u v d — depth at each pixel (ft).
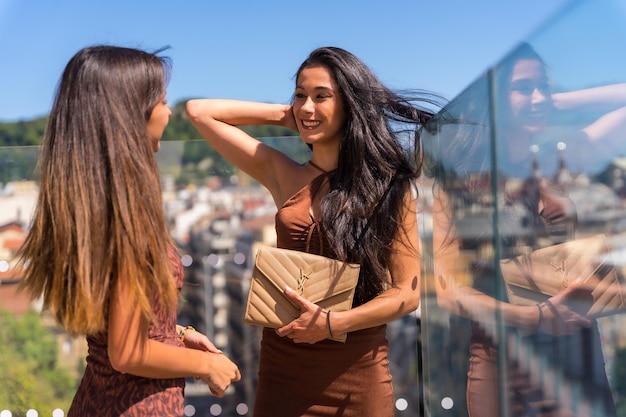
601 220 3.95
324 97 7.00
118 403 4.94
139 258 4.63
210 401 11.59
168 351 4.97
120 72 4.86
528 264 5.08
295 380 7.02
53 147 4.79
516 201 5.28
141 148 4.82
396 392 11.23
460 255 7.11
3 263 11.06
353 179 6.91
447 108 7.48
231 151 7.78
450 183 7.48
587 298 4.14
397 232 6.95
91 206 4.63
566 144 4.33
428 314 9.02
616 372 3.86
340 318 6.45
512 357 5.59
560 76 4.35
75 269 4.62
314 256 6.61
